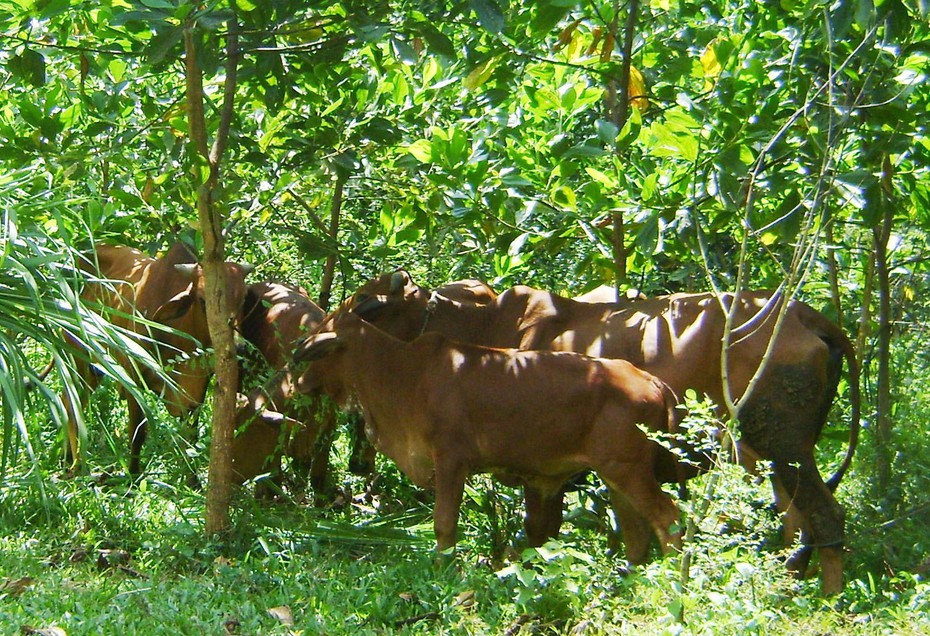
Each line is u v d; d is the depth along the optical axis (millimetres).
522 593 8328
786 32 10875
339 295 16109
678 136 10352
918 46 10242
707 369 10102
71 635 7590
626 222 11500
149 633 7750
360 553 10602
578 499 12312
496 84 12508
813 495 9812
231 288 12148
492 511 11078
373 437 10531
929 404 12773
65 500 11016
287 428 11805
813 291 14875
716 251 13156
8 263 9219
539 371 9664
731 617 7723
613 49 12484
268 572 9438
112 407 13523
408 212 13148
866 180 9914
